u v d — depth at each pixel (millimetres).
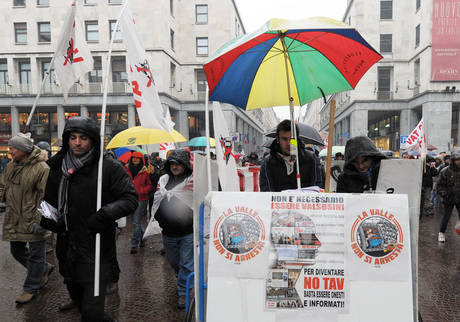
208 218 2299
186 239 3648
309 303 1893
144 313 3689
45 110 30031
